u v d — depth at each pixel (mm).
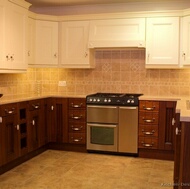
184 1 4824
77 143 4898
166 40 4629
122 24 4789
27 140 4266
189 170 2283
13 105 3877
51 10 5406
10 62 3994
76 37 5035
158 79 5055
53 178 3629
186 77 4926
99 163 4273
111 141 4707
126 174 3797
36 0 4883
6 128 3732
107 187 3354
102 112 4703
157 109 4492
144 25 4699
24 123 4184
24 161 4312
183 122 2287
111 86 5281
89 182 3504
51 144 5090
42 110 4723
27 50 4484
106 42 4809
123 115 4609
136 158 4570
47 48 5086
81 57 5043
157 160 4477
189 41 4445
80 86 5430
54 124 4977
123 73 5211
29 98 4305
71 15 5008
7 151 3766
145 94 5121
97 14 4867
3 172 3803
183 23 4539
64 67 5141
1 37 3773
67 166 4113
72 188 3320
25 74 5141
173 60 4617
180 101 3668
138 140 4598
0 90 4477
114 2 5004
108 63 5270
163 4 4918
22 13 4281
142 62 5113
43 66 5082
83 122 4840
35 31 4973
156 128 4516
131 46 4727
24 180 3549
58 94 5215
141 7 5004
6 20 3869
